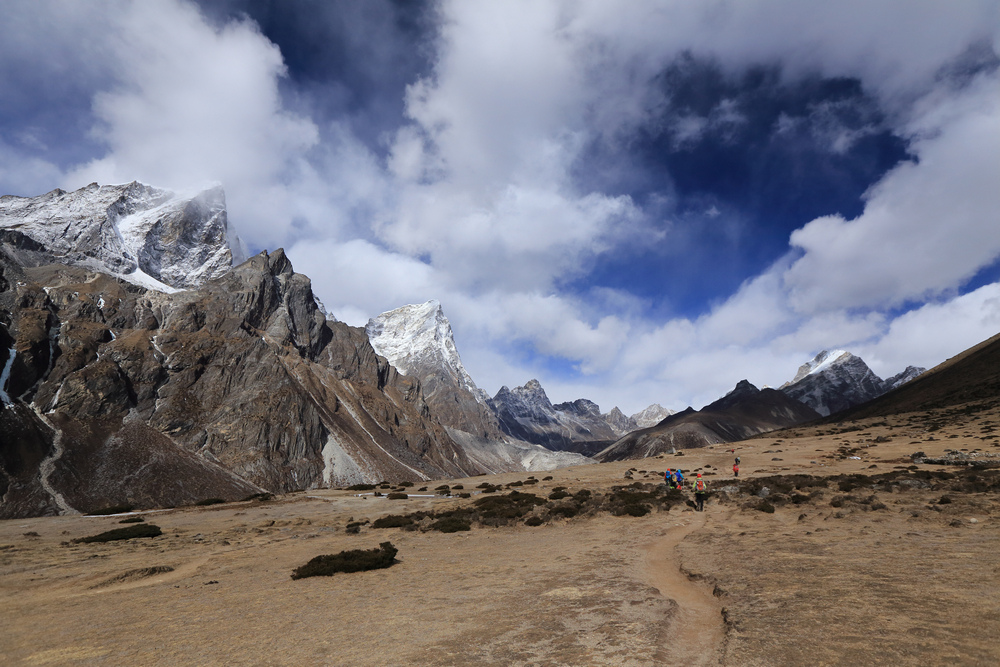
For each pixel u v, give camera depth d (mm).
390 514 43969
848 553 15258
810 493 32500
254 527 38969
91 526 45562
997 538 15133
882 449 64688
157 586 20047
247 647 10922
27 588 21281
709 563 16234
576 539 25172
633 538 23938
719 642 9422
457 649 9703
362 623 12188
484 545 25547
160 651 11156
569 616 11391
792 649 8148
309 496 64938
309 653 10188
